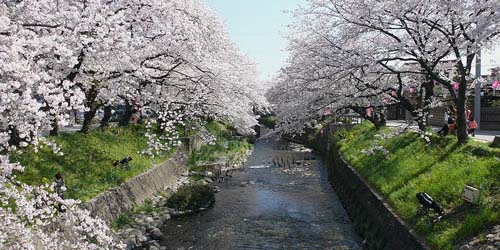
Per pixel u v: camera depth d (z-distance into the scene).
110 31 8.69
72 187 12.15
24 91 5.82
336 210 17.20
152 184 17.34
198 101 17.17
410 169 13.12
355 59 12.98
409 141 16.59
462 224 8.20
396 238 9.75
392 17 12.26
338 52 13.75
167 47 13.20
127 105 20.27
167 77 15.80
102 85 13.71
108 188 13.54
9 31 6.41
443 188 10.28
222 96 17.47
